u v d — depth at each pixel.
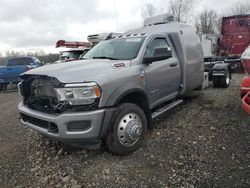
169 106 5.82
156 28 6.67
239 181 3.43
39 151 4.76
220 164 3.86
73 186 3.59
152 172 3.78
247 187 3.30
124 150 4.25
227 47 15.59
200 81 7.45
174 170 3.79
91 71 4.08
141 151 4.41
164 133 5.11
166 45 5.86
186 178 3.57
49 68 4.34
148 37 5.32
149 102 5.03
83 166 4.09
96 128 3.88
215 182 3.44
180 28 6.41
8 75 15.95
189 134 5.00
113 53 5.22
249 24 14.77
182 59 6.17
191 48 6.61
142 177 3.68
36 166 4.25
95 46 6.04
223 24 15.53
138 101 4.84
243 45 15.08
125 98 4.59
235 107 6.44
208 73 9.34
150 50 5.24
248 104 4.17
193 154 4.21
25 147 5.04
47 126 4.11
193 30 7.07
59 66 4.41
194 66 6.76
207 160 4.00
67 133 3.83
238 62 12.54
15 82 16.09
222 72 8.90
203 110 6.40
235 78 11.58
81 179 3.75
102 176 3.78
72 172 3.95
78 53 18.00
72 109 3.85
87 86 3.80
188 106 6.83
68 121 3.80
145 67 4.91
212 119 5.71
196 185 3.41
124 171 3.85
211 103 6.97
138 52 4.95
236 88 8.99
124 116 4.21
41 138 5.35
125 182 3.60
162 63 5.45
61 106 3.87
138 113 4.44
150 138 4.90
